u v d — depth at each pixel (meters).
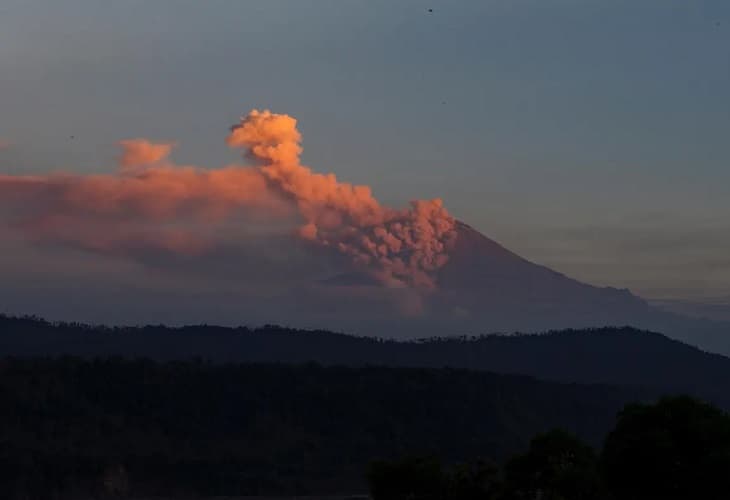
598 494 127.62
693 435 122.25
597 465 129.00
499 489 134.50
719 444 121.81
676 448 121.69
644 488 123.38
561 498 127.25
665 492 122.25
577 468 129.12
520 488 134.25
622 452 123.38
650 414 125.50
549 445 135.00
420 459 138.00
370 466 139.88
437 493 135.38
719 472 117.81
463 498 134.62
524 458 135.50
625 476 123.81
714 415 125.69
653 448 121.00
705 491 118.94
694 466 120.25
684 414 124.75
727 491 118.56
